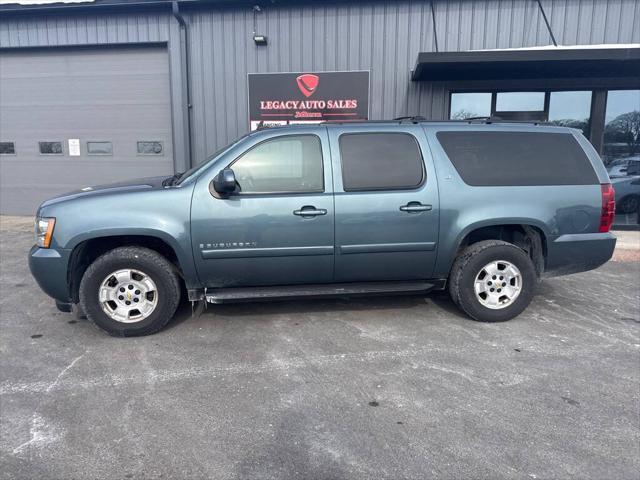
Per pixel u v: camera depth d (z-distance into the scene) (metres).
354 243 4.47
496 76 9.25
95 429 2.97
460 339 4.34
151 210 4.23
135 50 10.45
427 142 4.61
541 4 9.08
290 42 9.74
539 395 3.37
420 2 9.37
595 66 8.27
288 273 4.50
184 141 10.28
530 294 4.70
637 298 5.57
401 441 2.84
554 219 4.65
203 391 3.43
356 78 9.70
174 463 2.65
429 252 4.59
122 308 4.35
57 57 10.72
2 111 11.11
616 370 3.75
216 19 9.84
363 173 4.48
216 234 4.30
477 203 4.56
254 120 10.06
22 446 2.79
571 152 4.79
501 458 2.68
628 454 2.72
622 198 9.68
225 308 5.12
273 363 3.87
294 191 4.41
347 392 3.41
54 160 11.14
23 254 7.77
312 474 2.56
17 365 3.85
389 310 5.08
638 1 9.03
